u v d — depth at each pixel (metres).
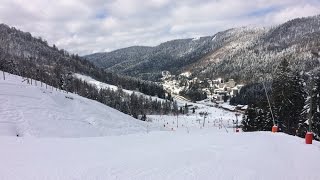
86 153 12.62
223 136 15.66
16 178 8.60
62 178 8.59
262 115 44.00
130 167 9.69
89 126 50.41
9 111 45.47
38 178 8.60
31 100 55.12
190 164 9.96
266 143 13.04
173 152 11.97
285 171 9.27
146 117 145.25
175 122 142.88
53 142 16.38
